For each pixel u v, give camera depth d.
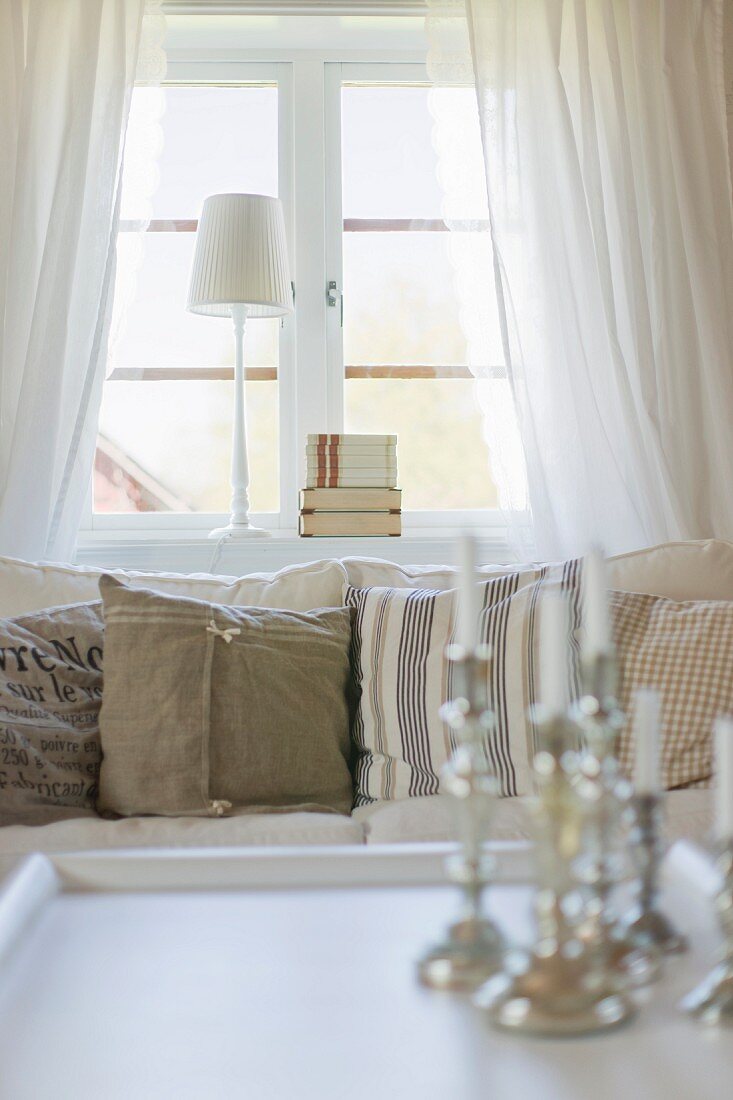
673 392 2.63
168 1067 0.79
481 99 2.63
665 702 1.84
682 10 2.69
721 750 0.83
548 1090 0.74
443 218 2.75
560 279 2.62
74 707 1.90
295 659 1.95
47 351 2.50
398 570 2.24
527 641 1.92
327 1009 0.89
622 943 0.94
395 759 1.95
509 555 2.81
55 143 2.61
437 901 1.14
